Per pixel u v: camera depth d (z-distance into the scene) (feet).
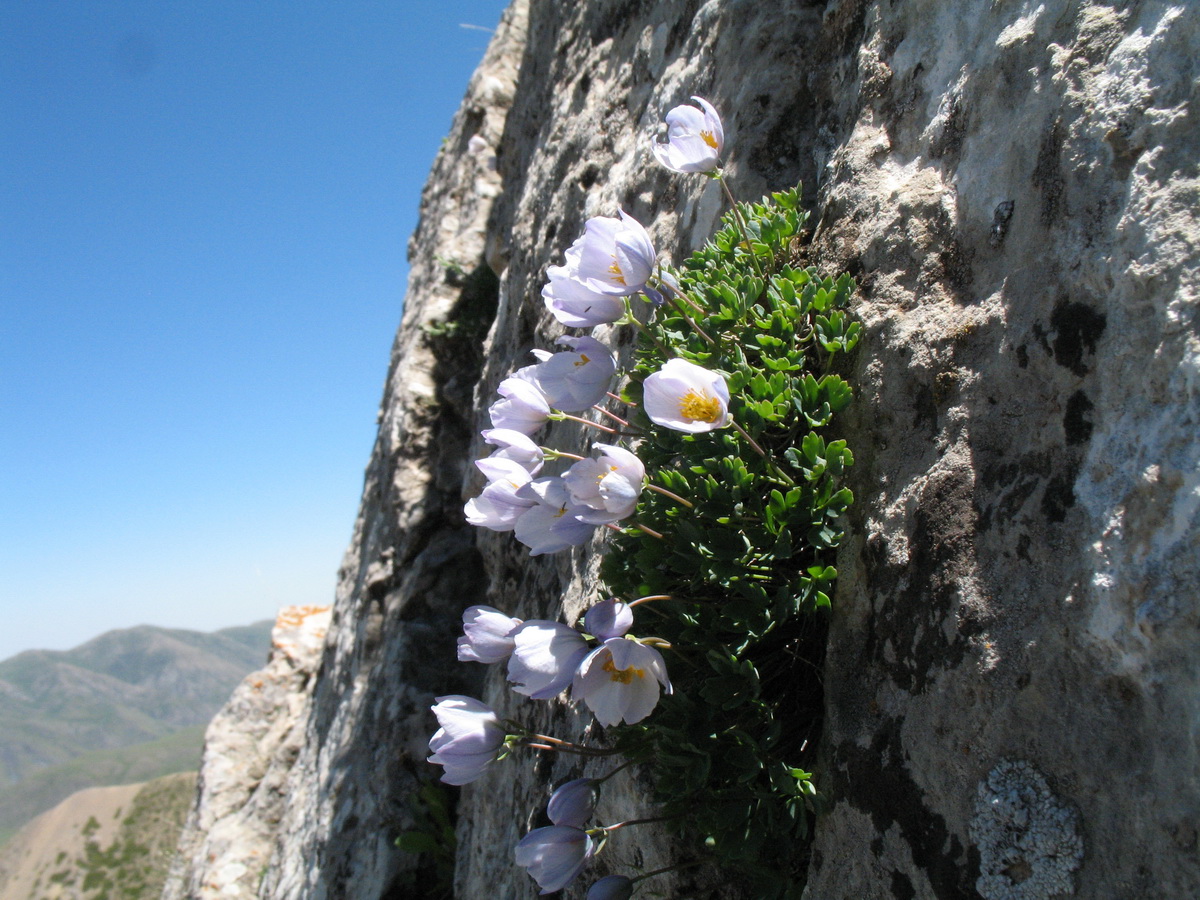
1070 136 0.97
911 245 1.17
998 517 0.93
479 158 4.66
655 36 2.43
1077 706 0.81
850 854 1.00
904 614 1.00
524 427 1.40
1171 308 0.82
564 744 1.29
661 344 1.43
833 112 1.61
